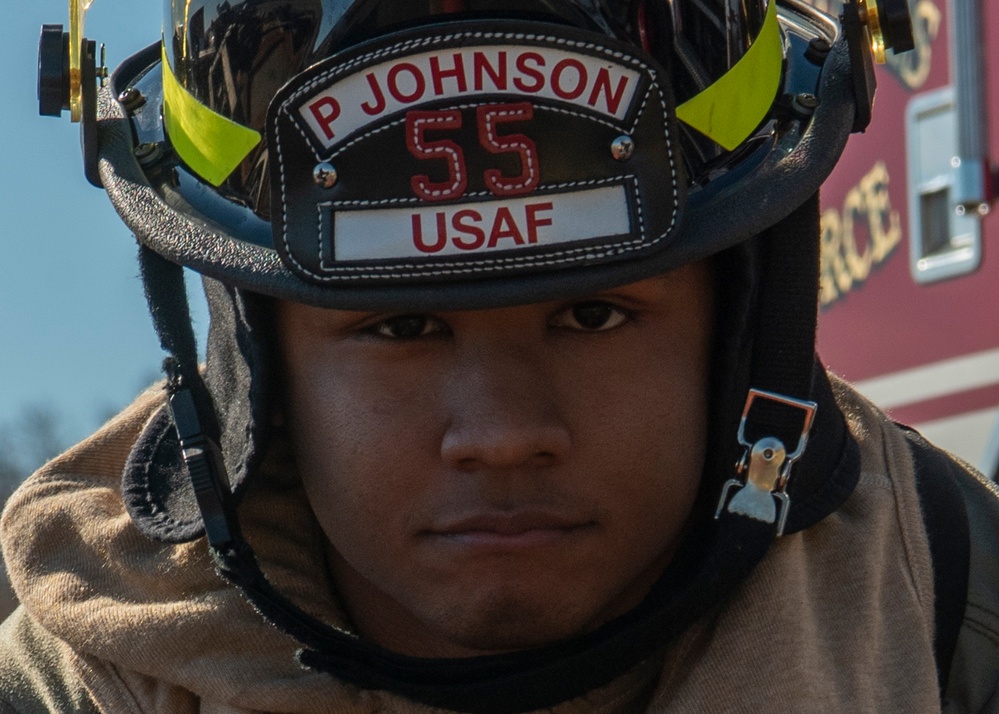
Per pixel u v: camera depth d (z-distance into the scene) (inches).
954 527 81.1
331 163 60.3
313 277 60.4
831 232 219.8
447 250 59.2
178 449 80.0
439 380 63.2
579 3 64.8
